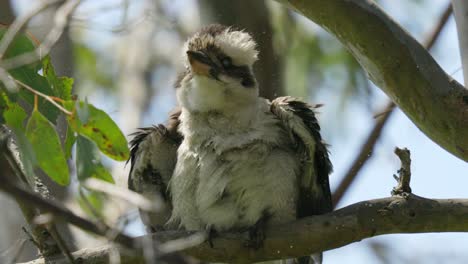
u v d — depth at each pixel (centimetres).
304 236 1042
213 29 1280
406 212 1008
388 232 1021
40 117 865
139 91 1725
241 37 1245
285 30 1647
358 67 1641
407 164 1013
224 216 1153
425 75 981
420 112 1000
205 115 1180
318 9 998
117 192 694
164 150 1224
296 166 1170
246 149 1156
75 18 866
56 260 992
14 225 1166
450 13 1531
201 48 1230
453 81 985
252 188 1147
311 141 1152
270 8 1585
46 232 990
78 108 841
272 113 1188
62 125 1201
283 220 1156
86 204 790
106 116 852
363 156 1449
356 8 980
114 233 657
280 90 1443
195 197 1173
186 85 1203
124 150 860
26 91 902
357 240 1028
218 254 1071
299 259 1227
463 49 1048
